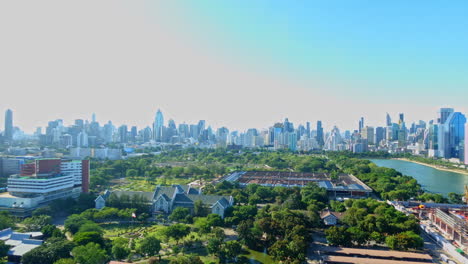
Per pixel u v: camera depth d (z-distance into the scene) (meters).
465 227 193.38
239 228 196.38
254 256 181.88
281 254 167.50
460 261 175.25
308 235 190.62
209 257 177.88
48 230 199.00
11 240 181.12
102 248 173.62
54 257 156.88
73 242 170.75
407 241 182.50
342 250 179.62
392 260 168.88
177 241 193.88
